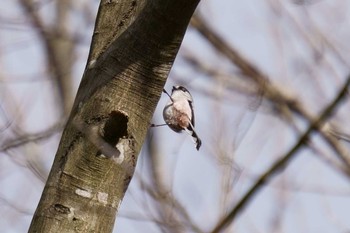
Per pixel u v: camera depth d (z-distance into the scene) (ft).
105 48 26.63
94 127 26.55
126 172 26.55
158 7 26.53
